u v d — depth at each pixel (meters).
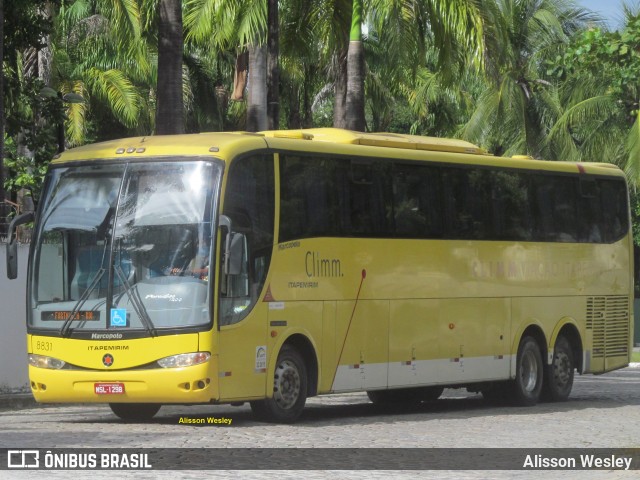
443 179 21.08
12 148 35.62
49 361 17.20
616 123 53.12
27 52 43.38
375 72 59.50
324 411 21.56
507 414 20.86
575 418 19.95
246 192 17.34
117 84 51.06
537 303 23.11
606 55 21.75
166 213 16.94
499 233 22.22
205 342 16.47
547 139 56.00
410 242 20.25
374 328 19.48
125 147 17.48
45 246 17.55
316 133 19.91
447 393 28.20
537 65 57.81
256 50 31.77
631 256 25.91
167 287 16.69
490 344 21.92
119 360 16.72
